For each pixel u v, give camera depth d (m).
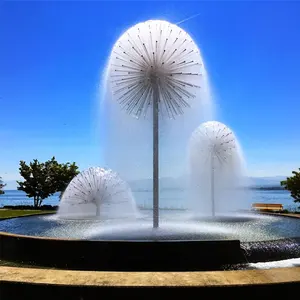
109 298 3.94
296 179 25.02
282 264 6.51
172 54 9.14
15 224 11.59
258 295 3.98
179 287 3.93
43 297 4.05
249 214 15.34
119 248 6.11
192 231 8.80
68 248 6.30
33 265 6.47
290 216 13.64
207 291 3.94
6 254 6.95
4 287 4.17
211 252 6.10
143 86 9.38
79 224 11.24
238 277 4.23
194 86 9.55
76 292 3.98
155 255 6.04
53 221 12.43
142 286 3.94
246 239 7.61
